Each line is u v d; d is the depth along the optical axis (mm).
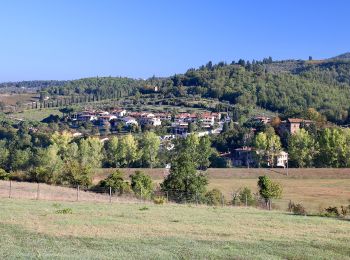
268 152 140750
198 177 64125
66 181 72500
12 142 155625
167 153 144000
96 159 134500
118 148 140250
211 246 25219
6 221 30359
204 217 37562
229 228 31766
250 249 24875
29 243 24266
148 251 23344
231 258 22625
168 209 43281
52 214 34906
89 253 22422
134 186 64000
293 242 27172
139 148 143625
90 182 71688
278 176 112875
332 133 134250
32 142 159750
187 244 25500
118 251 23250
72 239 25766
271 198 62531
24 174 75875
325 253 24672
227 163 137875
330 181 107000
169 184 62844
